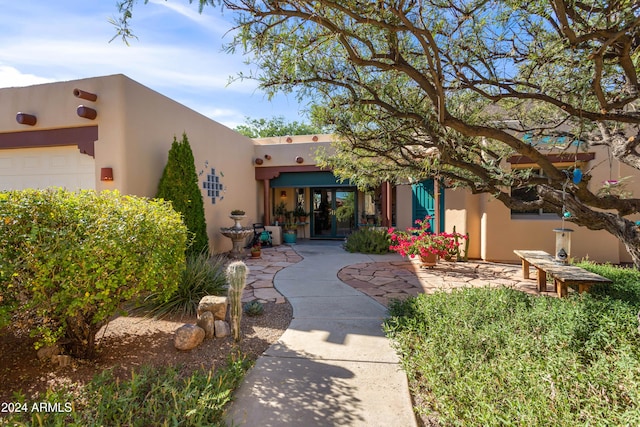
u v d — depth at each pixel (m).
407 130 3.43
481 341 2.85
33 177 6.86
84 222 2.83
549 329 2.90
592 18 2.00
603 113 2.04
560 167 7.37
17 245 2.54
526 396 2.06
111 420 2.15
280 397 2.52
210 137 9.08
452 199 8.91
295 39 2.02
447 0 2.11
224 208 9.76
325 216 13.83
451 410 2.08
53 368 2.96
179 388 2.54
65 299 2.65
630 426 1.71
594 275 4.48
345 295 5.33
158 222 3.36
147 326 3.95
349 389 2.63
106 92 6.21
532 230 7.90
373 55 2.04
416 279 6.41
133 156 6.44
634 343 2.56
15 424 2.03
